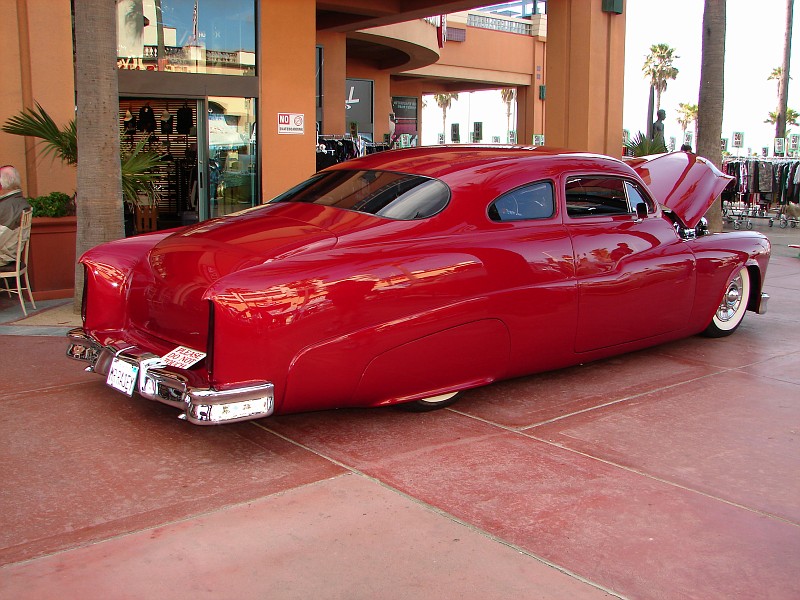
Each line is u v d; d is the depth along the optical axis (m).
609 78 14.12
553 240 4.80
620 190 5.38
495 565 2.93
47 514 3.29
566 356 5.01
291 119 10.80
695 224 5.99
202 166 10.38
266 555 2.98
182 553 2.98
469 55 27.16
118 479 3.65
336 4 14.43
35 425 4.34
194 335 4.00
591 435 4.31
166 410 4.64
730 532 3.22
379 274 4.01
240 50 10.34
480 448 4.10
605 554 3.02
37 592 2.70
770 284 9.64
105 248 4.72
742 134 24.36
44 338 6.26
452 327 4.30
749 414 4.68
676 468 3.87
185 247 4.26
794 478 3.76
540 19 29.33
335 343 3.90
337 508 3.38
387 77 23.83
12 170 7.13
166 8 9.83
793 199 17.36
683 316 5.77
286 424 4.44
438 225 4.38
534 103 29.98
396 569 2.89
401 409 4.63
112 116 6.63
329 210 4.49
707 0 11.05
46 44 8.42
